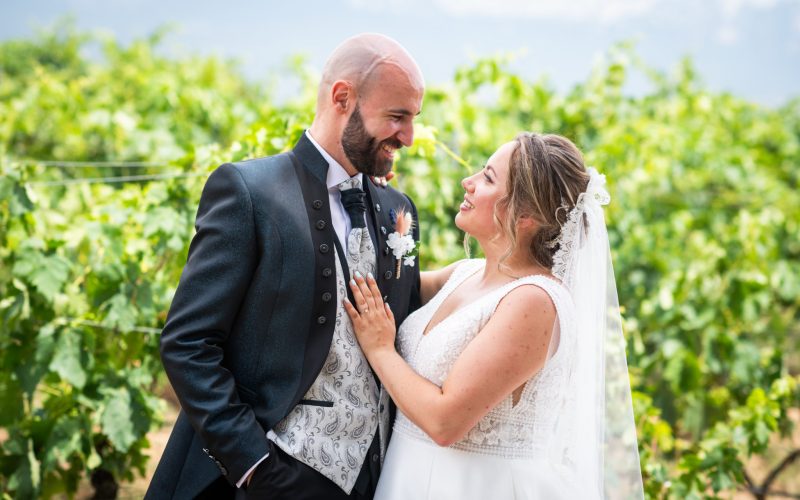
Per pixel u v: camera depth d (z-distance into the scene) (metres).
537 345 2.05
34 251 3.16
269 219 1.99
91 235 3.32
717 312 5.03
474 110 5.00
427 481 2.10
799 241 6.70
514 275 2.20
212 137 6.13
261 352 2.00
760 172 8.20
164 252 3.40
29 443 3.21
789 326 6.29
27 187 3.32
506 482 2.11
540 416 2.16
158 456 4.39
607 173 5.38
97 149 6.08
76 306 3.29
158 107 6.13
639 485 2.31
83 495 4.01
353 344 2.11
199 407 1.90
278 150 3.15
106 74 9.35
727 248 5.50
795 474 5.23
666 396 4.87
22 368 3.16
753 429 3.51
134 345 3.35
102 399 3.28
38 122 6.07
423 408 2.02
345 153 2.06
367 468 2.13
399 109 2.00
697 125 8.53
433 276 2.56
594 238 2.21
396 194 2.43
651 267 5.73
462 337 2.10
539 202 2.16
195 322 1.94
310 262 2.01
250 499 1.96
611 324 2.33
